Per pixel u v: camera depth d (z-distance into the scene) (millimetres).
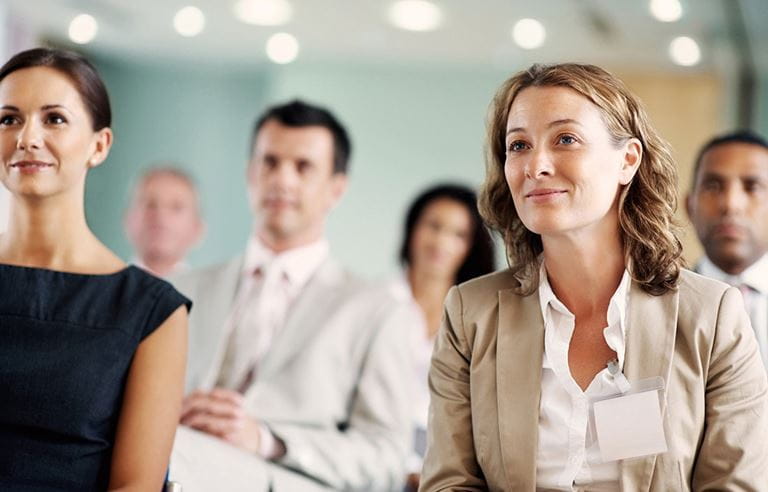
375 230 11820
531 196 2951
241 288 5031
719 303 3016
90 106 3221
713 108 11250
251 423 4539
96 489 3062
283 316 4957
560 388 3033
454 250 6555
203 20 10578
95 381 3041
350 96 11938
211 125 12414
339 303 4957
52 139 3152
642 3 9273
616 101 2988
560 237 3010
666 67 11203
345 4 9789
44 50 3229
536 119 2955
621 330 3008
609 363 2986
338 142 5207
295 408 4758
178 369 3160
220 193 12391
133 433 3080
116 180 12422
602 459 2945
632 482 2943
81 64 3238
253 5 9961
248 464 4223
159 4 10117
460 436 3178
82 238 3221
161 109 12461
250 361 4875
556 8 9523
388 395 4871
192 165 12430
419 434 5918
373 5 9750
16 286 3117
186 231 9016
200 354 4910
